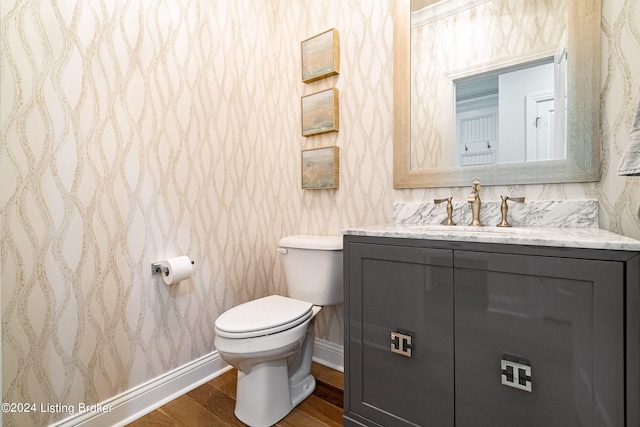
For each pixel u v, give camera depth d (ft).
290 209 6.78
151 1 4.86
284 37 6.80
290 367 5.23
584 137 3.92
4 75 3.49
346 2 5.86
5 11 3.49
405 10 5.21
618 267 2.60
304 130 6.30
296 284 5.59
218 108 5.90
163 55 5.02
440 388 3.49
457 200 4.85
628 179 3.72
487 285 3.19
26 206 3.66
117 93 4.46
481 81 4.69
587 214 3.90
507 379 3.08
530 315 2.97
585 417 2.74
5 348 3.54
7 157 3.52
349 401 4.20
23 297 3.65
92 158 4.21
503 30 4.52
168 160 5.10
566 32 4.05
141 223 4.76
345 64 5.88
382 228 4.33
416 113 5.18
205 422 4.53
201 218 5.62
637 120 2.82
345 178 5.93
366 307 4.04
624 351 2.59
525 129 4.36
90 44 4.18
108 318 4.39
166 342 5.10
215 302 5.86
